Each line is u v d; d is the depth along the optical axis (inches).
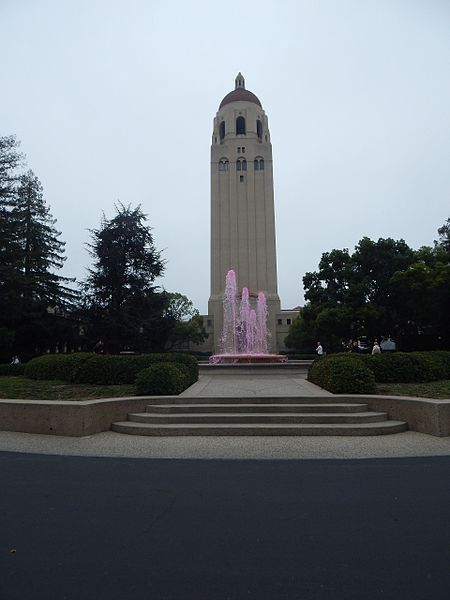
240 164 2785.4
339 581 113.0
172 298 2554.1
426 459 254.8
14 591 108.9
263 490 193.8
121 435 335.9
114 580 114.3
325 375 455.8
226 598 105.3
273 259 2664.9
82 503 177.2
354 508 168.9
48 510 168.9
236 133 2869.1
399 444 296.0
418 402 340.5
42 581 114.0
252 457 262.7
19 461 254.7
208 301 2709.2
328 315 1451.8
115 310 1364.4
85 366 488.1
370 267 1519.4
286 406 366.6
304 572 118.0
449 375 497.7
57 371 535.2
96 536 143.1
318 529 147.8
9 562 124.9
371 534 143.2
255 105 2910.9
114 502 178.2
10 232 1144.2
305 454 269.6
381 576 115.5
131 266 1462.8
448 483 203.5
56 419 338.3
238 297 2453.2
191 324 2425.0
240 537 141.5
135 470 232.4
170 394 412.5
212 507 171.3
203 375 759.7
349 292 1443.2
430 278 1288.1
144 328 1391.5
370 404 373.7
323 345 1836.9
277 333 2628.0
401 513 162.9
